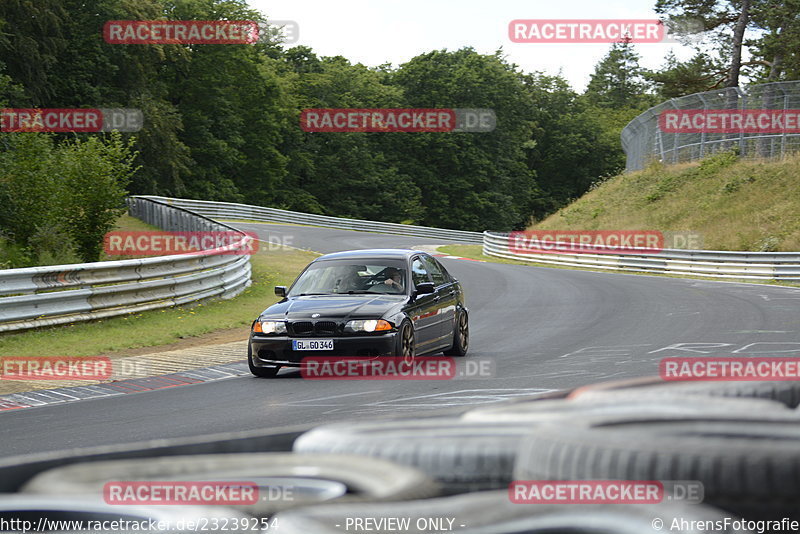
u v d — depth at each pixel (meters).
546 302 66.06
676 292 71.88
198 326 50.31
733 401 4.80
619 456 3.47
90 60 184.62
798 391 5.60
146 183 193.75
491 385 29.25
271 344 32.81
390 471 4.00
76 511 3.65
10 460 4.63
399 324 32.69
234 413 25.44
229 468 4.36
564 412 4.84
